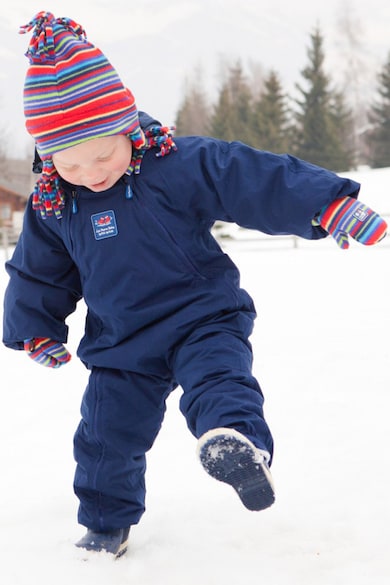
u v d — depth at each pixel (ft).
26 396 15.26
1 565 7.32
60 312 8.11
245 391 6.82
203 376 6.98
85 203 7.46
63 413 13.83
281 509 8.68
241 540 7.90
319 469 9.96
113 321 7.52
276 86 160.45
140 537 8.23
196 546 7.81
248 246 61.26
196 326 7.34
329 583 6.71
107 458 7.71
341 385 14.55
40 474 10.54
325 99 159.33
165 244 7.33
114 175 7.25
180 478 10.14
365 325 21.49
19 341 8.18
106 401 7.68
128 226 7.33
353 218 6.93
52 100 7.07
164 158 7.39
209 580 6.84
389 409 12.65
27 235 7.92
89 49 7.18
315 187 7.01
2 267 48.96
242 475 6.15
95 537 7.74
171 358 7.45
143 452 7.84
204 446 6.21
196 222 7.47
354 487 9.23
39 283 7.98
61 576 6.99
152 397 7.70
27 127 7.31
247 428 6.50
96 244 7.42
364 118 190.08
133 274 7.36
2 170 198.39
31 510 9.13
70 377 16.92
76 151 7.11
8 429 12.89
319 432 11.57
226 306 7.42
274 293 30.09
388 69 168.76
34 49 7.16
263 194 7.17
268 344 19.26
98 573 7.04
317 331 20.86
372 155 172.76
